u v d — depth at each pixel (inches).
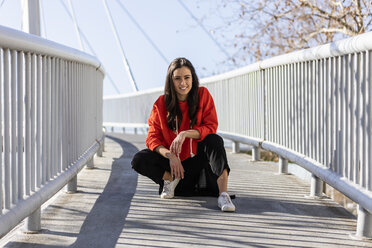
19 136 79.4
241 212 113.1
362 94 88.4
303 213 112.7
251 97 197.2
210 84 266.2
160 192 129.8
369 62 85.0
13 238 91.9
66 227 99.5
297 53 134.2
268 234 94.9
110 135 411.2
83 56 133.8
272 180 159.3
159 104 121.8
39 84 91.3
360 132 89.8
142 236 93.1
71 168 119.1
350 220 106.7
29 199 82.7
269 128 175.2
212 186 123.2
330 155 109.2
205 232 96.0
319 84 117.8
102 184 148.9
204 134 117.0
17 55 78.9
